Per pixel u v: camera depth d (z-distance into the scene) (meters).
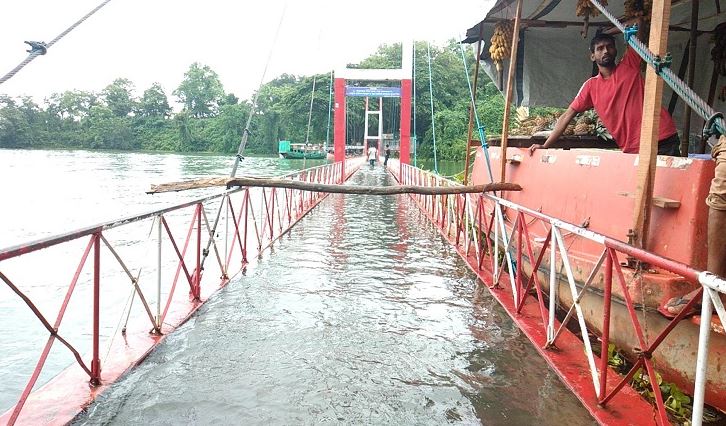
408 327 4.44
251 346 3.99
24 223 12.70
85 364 3.45
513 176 6.11
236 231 6.47
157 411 3.02
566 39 7.70
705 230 3.05
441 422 2.95
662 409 2.49
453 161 39.34
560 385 3.39
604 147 6.11
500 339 4.19
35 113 66.00
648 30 5.08
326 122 52.97
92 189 20.91
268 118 61.25
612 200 3.81
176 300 5.05
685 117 5.47
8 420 2.61
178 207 4.57
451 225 9.02
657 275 3.18
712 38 6.21
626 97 4.30
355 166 31.36
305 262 6.87
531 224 5.34
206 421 2.93
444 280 6.04
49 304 5.79
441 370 3.61
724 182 2.79
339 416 3.00
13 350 4.46
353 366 3.65
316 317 4.66
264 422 2.93
